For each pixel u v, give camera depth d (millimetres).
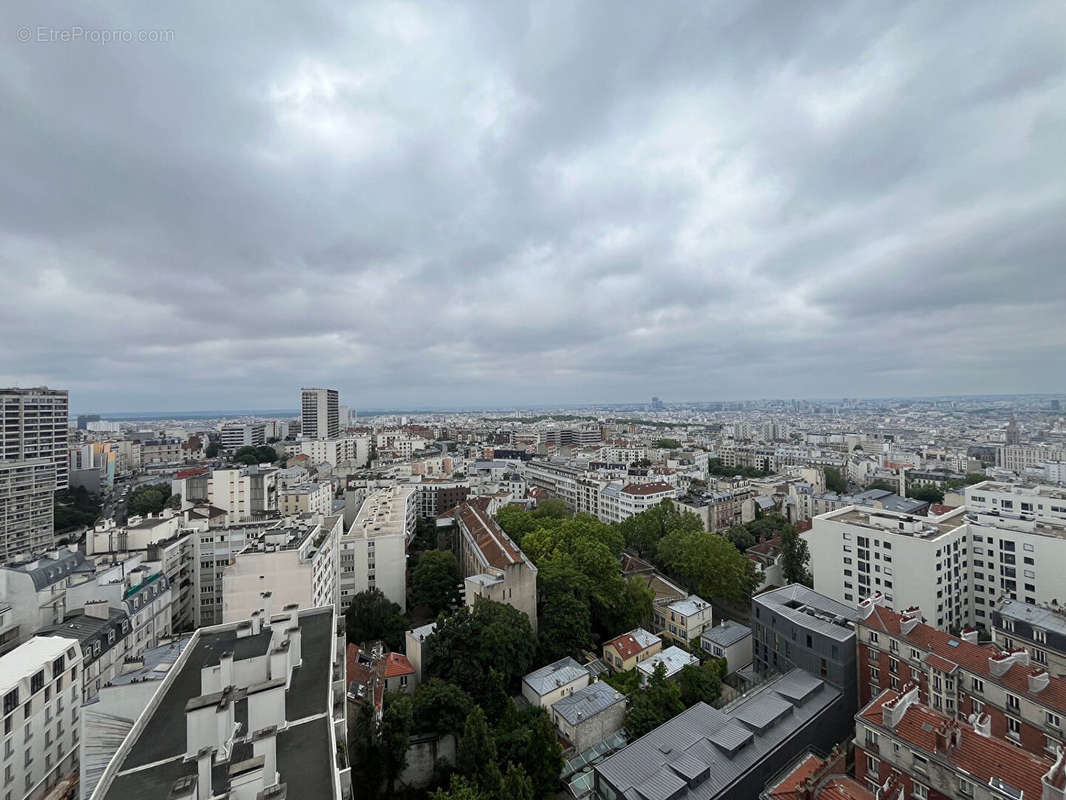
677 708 97500
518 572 130000
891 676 96250
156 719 54781
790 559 176125
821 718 93250
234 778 41125
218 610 148375
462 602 156000
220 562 148375
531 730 88375
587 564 145875
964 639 91000
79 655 95438
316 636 74812
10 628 109625
